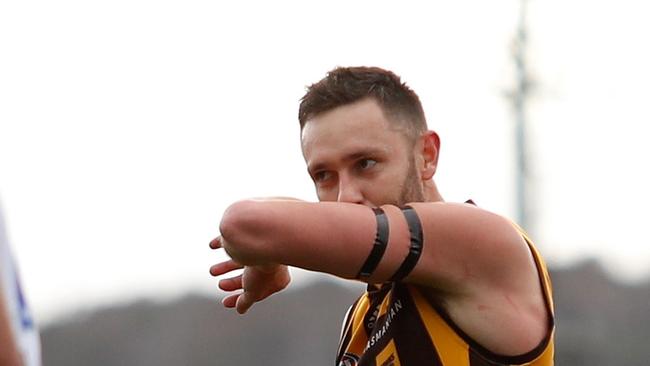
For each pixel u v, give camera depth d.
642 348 58.62
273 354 77.44
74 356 79.81
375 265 14.87
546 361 15.54
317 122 15.90
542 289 15.67
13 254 18.06
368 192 15.75
